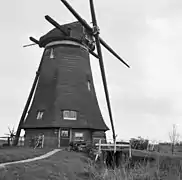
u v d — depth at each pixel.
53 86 32.06
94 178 15.79
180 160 18.53
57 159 19.17
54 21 30.19
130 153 22.89
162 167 17.66
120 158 22.53
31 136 30.61
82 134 29.77
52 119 29.69
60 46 33.81
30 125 30.69
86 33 34.59
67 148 26.70
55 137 29.06
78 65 33.59
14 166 14.40
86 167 18.59
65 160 19.28
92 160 21.81
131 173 13.95
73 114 30.38
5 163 15.38
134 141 33.19
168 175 15.20
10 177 12.96
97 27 30.61
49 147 28.52
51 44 34.28
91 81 34.78
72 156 21.41
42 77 33.62
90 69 35.41
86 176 16.92
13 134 33.66
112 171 15.77
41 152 21.98
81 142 27.25
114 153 23.17
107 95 31.66
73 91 31.86
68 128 29.45
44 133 29.72
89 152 23.83
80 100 31.61
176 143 42.84
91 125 30.48
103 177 14.73
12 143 32.50
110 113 32.06
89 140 30.00
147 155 20.98
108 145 23.62
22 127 31.27
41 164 16.34
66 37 33.28
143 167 15.33
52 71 33.09
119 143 26.70
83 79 33.28
